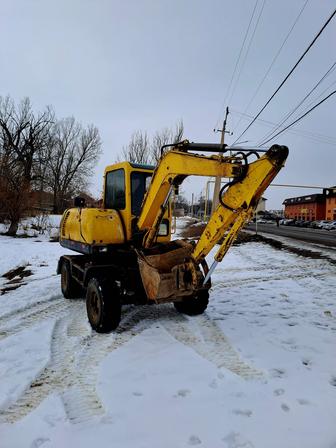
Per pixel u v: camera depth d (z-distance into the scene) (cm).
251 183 409
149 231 539
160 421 294
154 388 348
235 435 276
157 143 2753
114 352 439
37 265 1202
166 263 527
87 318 588
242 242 1959
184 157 465
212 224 455
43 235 2409
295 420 295
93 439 273
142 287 542
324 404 319
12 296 748
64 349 453
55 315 611
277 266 1160
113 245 577
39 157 3534
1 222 2450
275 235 2584
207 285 492
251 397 331
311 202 6750
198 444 266
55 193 4534
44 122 3559
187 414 304
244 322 561
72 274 695
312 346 459
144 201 541
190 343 468
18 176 2522
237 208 425
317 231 3803
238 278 960
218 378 369
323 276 970
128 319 573
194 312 591
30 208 2386
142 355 429
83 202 654
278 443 267
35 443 270
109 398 330
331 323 558
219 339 483
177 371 386
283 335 501
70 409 314
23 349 455
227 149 438
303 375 376
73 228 681
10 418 304
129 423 292
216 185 2030
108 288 507
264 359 416
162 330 519
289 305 669
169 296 483
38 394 342
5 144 3416
